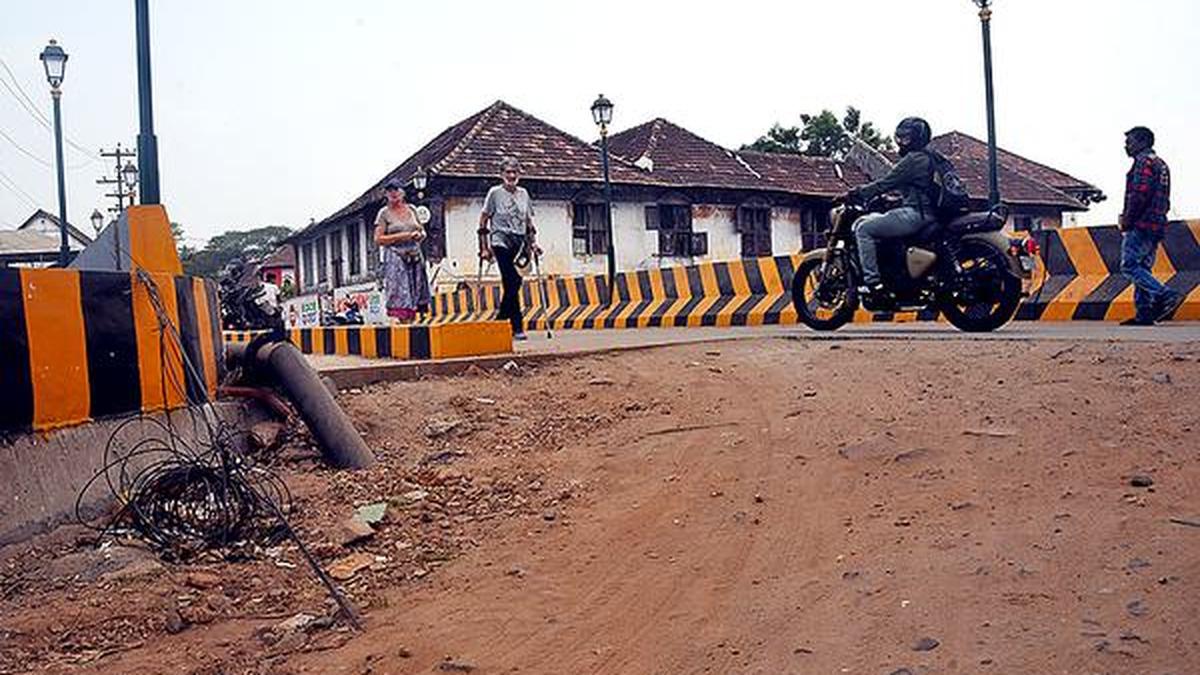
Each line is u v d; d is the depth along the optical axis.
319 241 41.62
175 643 3.38
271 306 18.94
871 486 4.33
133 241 5.84
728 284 14.58
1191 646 2.68
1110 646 2.73
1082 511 3.69
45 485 4.25
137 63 10.30
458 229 29.62
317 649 3.30
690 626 3.27
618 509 4.48
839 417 5.35
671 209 34.59
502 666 3.11
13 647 3.33
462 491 4.90
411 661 3.18
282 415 5.99
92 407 4.64
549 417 6.12
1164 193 9.16
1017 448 4.48
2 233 39.44
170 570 4.01
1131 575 3.12
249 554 4.21
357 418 6.09
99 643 3.38
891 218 8.64
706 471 4.82
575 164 32.03
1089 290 10.56
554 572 3.87
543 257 31.44
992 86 16.36
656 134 36.75
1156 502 3.67
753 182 36.25
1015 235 9.48
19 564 3.98
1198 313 9.52
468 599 3.66
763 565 3.69
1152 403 4.84
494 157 30.73
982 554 3.45
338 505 4.77
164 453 4.94
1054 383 5.42
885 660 2.86
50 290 4.43
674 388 6.50
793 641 3.07
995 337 7.47
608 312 16.86
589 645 3.22
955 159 43.06
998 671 2.70
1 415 4.12
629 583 3.68
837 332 9.43
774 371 6.70
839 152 53.25
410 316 11.58
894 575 3.41
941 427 4.93
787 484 4.51
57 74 22.39
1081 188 46.00
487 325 7.84
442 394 6.62
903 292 8.77
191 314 5.65
